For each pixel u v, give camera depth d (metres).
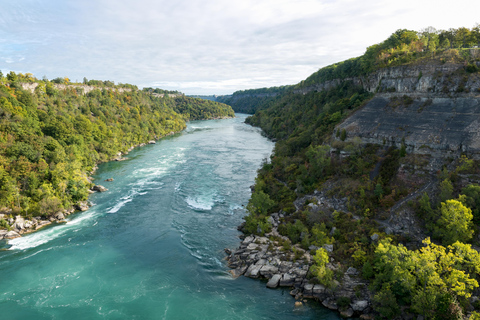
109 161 124.50
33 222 65.50
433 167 58.19
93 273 49.44
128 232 63.16
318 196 68.62
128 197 82.38
